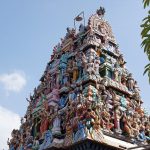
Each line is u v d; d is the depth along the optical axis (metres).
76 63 38.69
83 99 31.80
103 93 34.91
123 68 41.12
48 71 44.16
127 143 32.03
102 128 30.84
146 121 37.03
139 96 39.28
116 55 41.69
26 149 36.56
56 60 44.12
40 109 38.62
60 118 34.16
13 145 40.34
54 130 32.72
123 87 37.75
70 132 30.55
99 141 28.33
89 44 39.34
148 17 7.93
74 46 43.22
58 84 39.34
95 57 38.00
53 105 36.56
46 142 32.19
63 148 30.78
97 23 43.72
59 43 46.75
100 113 31.62
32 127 38.81
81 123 29.53
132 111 35.81
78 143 28.73
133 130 34.03
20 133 40.34
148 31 7.90
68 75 38.91
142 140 34.25
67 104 34.75
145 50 7.87
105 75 37.00
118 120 33.44
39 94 42.53
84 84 35.16
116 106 34.38
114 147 29.56
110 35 44.16
